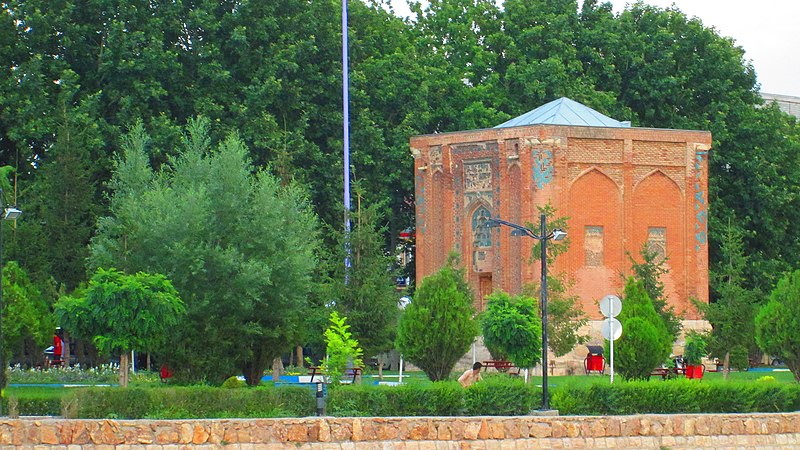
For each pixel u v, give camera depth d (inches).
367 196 3102.9
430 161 2861.7
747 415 1598.2
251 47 3085.6
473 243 2785.4
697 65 3447.3
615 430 1528.1
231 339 1941.4
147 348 1743.4
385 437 1429.6
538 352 2050.9
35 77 2849.4
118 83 2928.2
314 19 3147.1
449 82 3307.1
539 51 3410.4
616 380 1696.6
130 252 1988.2
